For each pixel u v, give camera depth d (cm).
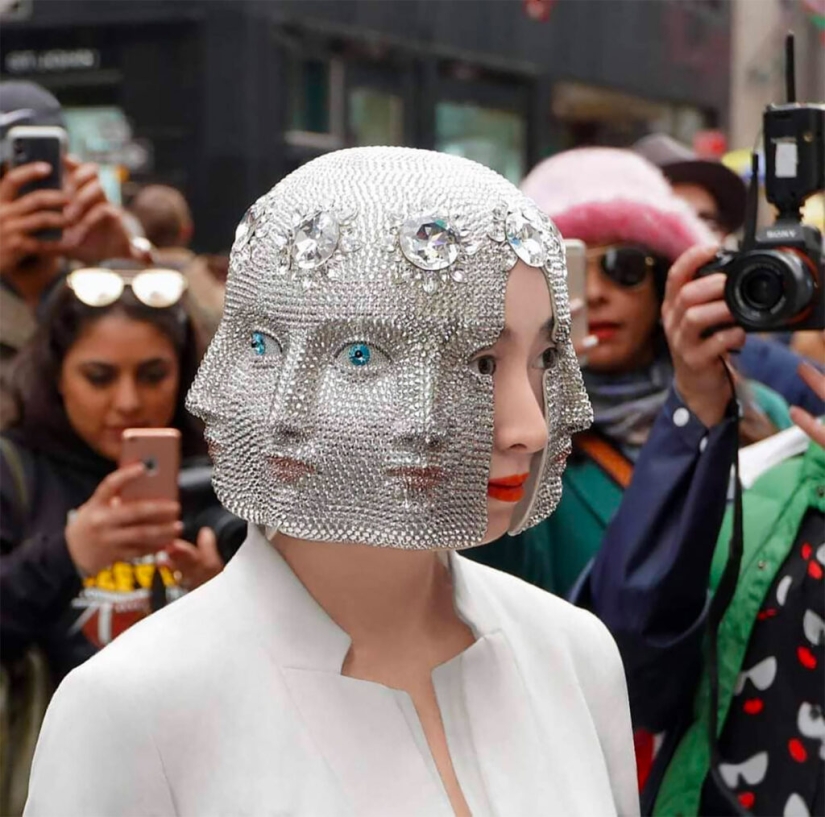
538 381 137
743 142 812
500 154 698
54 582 240
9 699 244
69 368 260
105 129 627
